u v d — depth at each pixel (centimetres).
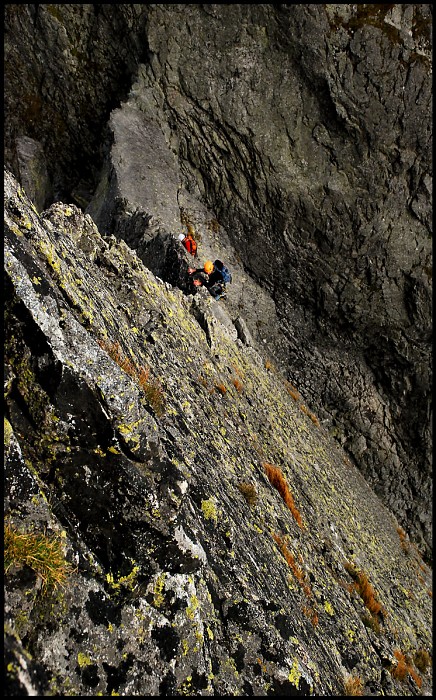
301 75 3097
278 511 1084
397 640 1281
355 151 3142
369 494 2856
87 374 550
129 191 2888
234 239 3438
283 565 894
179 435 823
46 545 464
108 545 529
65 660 438
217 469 895
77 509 525
